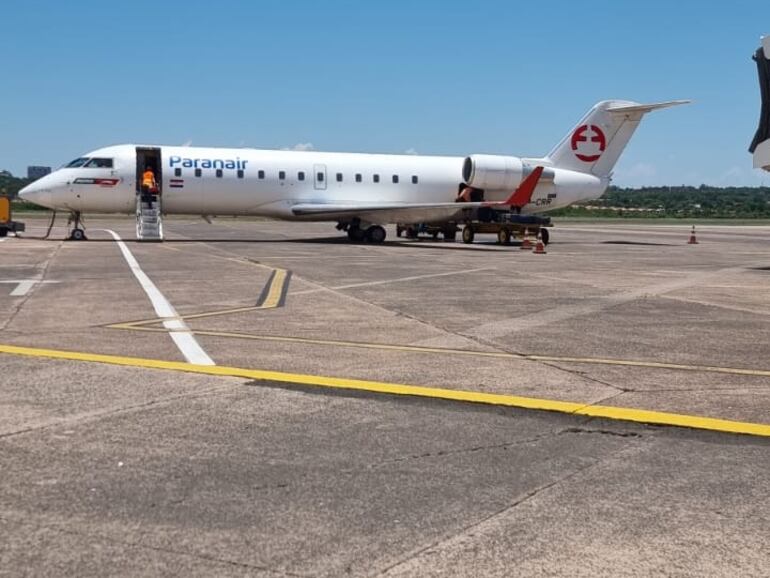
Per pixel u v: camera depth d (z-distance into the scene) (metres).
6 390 7.75
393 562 4.24
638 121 41.03
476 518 4.84
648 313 14.09
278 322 12.43
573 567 4.21
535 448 6.22
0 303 14.19
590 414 7.21
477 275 21.03
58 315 12.82
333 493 5.22
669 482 5.50
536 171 36.62
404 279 19.59
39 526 4.64
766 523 4.82
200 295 15.72
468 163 38.12
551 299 15.94
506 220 38.12
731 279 21.09
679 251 35.75
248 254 27.55
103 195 33.53
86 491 5.18
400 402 7.55
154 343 10.41
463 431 6.65
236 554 4.32
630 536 4.61
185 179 33.94
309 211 35.31
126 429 6.52
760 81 24.55
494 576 4.10
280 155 35.75
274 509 4.94
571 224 88.56
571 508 5.02
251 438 6.35
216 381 8.28
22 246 30.23
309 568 4.16
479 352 10.16
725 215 153.62
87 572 4.09
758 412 7.35
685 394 8.02
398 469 5.70
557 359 9.78
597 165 40.84
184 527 4.66
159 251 28.44
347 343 10.67
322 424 6.79
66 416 6.86
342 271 21.52
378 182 37.03
